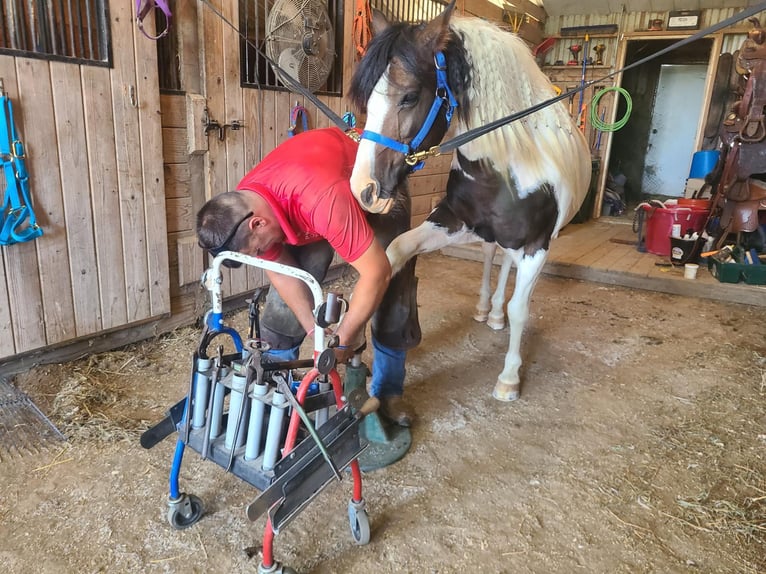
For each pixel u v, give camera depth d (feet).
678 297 12.34
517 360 7.63
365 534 4.87
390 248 5.99
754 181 13.10
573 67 20.20
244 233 4.21
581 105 18.03
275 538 4.97
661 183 27.45
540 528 5.24
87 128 7.45
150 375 8.01
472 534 5.12
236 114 9.68
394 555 4.84
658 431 6.97
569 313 11.20
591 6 19.70
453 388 7.98
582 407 7.53
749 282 11.95
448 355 9.11
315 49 9.98
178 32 8.64
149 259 8.64
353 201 4.37
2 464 5.85
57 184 7.28
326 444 4.23
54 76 6.99
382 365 6.61
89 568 4.58
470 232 7.34
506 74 6.13
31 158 6.95
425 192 15.85
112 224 8.02
